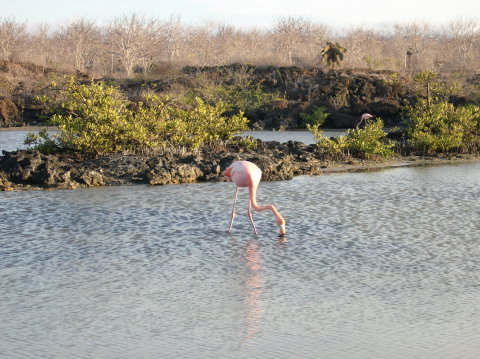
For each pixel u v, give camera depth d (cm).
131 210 1730
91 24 8194
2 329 923
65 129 2448
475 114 3309
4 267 1223
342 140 2841
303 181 2273
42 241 1412
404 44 8406
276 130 4747
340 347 866
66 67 6219
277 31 8762
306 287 1116
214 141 2809
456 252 1352
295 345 871
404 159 2938
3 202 1806
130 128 2462
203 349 858
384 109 4900
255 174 1509
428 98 3472
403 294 1082
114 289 1102
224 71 5991
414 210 1775
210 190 2050
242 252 1341
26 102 4841
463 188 2144
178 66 6412
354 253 1338
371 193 2036
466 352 851
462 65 6706
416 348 862
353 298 1062
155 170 2183
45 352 846
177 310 1004
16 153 2242
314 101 5166
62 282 1138
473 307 1021
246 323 951
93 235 1468
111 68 7056
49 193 1955
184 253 1330
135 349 857
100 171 2192
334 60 5884
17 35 7725
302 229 1548
